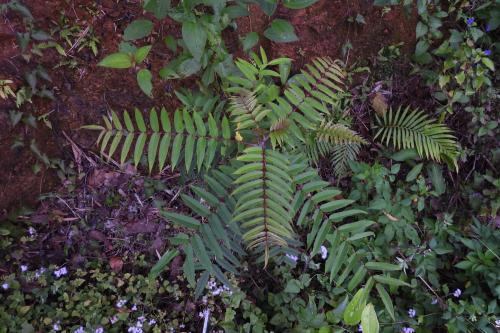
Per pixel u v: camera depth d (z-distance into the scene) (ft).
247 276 9.29
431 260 9.73
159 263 6.57
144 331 8.30
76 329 7.82
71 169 8.81
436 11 9.97
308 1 7.47
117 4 8.18
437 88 10.40
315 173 6.84
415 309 9.47
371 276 6.68
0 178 8.27
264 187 6.32
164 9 6.70
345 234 6.84
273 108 6.97
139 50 6.23
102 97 8.64
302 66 9.74
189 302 8.63
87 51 8.29
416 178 10.51
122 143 8.96
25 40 7.69
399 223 9.64
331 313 8.46
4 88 7.77
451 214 10.23
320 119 7.26
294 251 7.82
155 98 8.92
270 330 8.96
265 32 7.81
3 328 7.48
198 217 9.15
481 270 9.43
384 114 9.98
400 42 10.23
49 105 8.33
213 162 7.84
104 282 8.34
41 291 8.03
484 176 10.52
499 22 9.96
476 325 8.80
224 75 7.77
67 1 7.87
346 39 9.85
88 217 8.86
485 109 10.42
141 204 9.08
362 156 10.53
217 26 7.29
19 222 8.54
